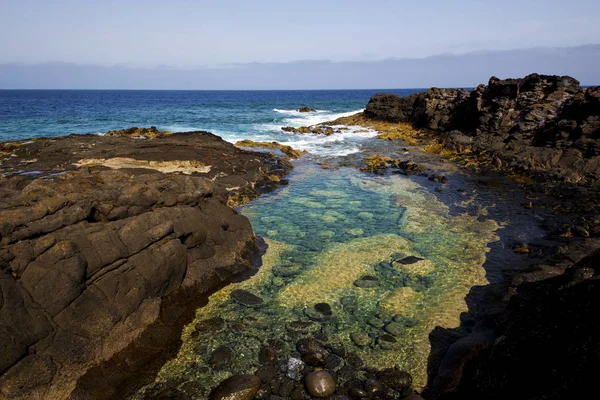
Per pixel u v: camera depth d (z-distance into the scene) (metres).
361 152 34.00
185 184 14.39
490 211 19.36
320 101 114.38
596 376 5.77
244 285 12.52
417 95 48.75
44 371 7.77
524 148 29.20
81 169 19.95
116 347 9.22
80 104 94.94
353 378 8.54
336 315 10.85
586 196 20.98
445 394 8.05
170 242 11.46
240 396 7.79
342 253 14.71
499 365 7.72
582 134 26.31
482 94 37.19
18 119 51.25
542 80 33.72
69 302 8.74
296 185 24.22
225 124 50.22
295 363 8.95
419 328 10.32
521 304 9.42
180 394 8.09
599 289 7.28
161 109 76.56
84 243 9.49
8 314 7.64
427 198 21.44
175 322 10.57
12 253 8.38
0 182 16.38
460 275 13.12
